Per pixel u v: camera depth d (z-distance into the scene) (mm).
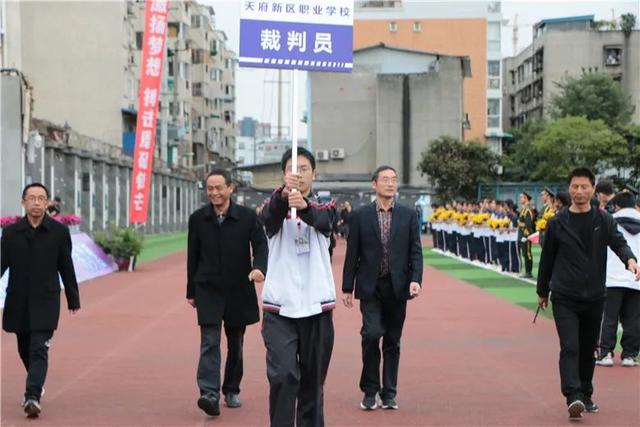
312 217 6301
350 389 8805
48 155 29031
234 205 7852
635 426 7383
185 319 13828
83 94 46125
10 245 7816
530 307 15500
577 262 7527
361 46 67125
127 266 23891
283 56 6844
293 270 6406
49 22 45812
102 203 36125
